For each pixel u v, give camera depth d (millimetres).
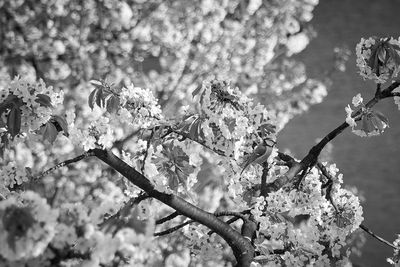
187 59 4902
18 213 1724
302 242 2260
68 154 3799
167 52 4949
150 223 1787
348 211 2367
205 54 4891
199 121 2225
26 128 2152
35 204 1734
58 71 4559
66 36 4699
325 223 2365
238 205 2383
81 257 1797
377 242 4969
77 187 3559
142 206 2266
